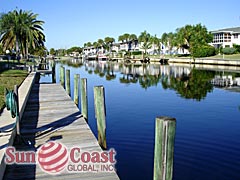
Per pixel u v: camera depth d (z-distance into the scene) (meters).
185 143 8.97
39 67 35.03
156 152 3.83
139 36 89.38
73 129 8.08
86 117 10.06
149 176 6.82
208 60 50.06
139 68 47.88
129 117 12.67
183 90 21.20
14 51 49.78
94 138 7.30
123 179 6.65
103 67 53.09
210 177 6.73
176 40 65.19
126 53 89.31
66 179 5.16
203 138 9.48
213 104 15.48
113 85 25.28
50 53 149.88
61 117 9.48
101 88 7.55
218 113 13.31
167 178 3.76
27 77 20.11
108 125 11.27
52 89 16.56
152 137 9.66
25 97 11.30
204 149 8.45
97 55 102.81
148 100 17.05
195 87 22.67
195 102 16.16
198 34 61.47
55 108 10.94
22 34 44.91
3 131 6.75
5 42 45.00
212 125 11.20
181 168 7.17
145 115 13.06
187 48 63.84
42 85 18.84
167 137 3.68
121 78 31.67
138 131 10.38
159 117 3.80
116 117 12.70
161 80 28.55
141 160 7.68
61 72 19.62
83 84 10.08
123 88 23.05
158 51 87.62
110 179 5.19
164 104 15.68
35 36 46.19
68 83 15.89
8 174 5.32
